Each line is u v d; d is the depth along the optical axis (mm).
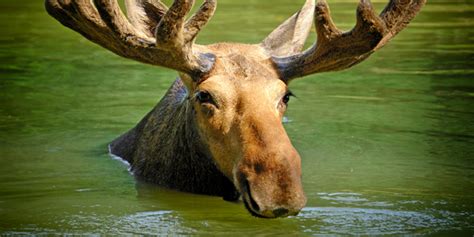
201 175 18734
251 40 33469
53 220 17406
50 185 19766
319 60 18000
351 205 18156
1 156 21859
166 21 17031
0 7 43938
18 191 19312
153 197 18906
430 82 28453
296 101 26531
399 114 25016
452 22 38406
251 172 16062
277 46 19969
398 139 22859
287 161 15938
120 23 17719
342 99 26703
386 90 27625
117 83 28719
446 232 16484
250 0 45219
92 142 23078
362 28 17406
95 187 19625
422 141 22672
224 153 17312
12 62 31547
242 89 17219
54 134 23688
